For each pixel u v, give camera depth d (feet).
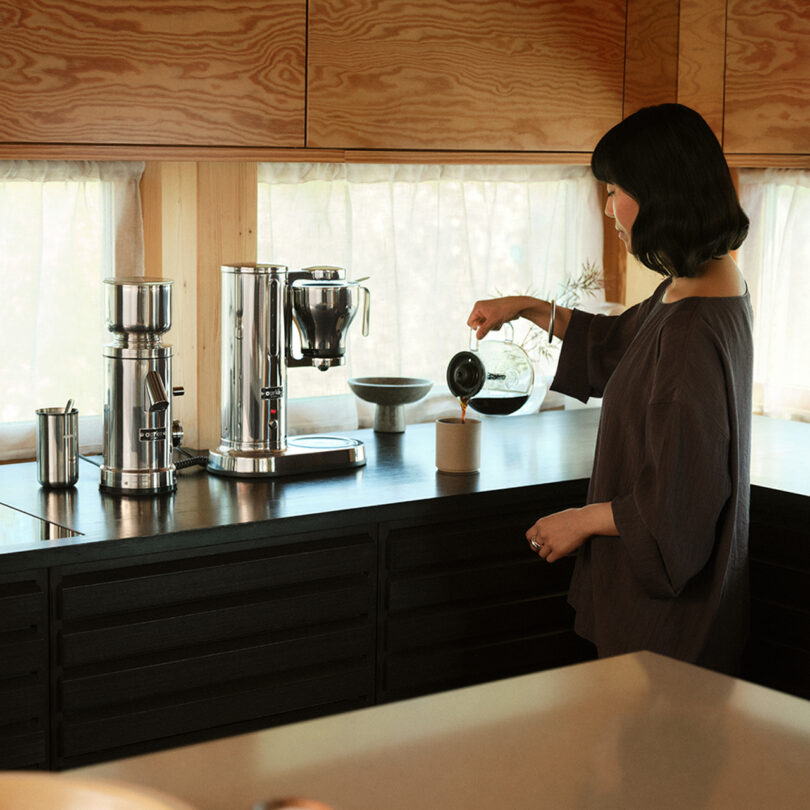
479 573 7.27
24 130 6.81
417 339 10.02
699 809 2.76
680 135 5.84
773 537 7.18
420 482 7.41
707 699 3.47
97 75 6.97
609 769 2.96
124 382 6.93
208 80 7.32
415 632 7.07
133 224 8.45
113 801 2.33
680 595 6.12
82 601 5.93
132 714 6.14
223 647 6.38
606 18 8.95
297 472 7.59
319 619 6.68
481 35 8.40
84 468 7.86
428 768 2.94
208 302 8.20
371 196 9.57
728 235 5.90
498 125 8.61
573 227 10.57
